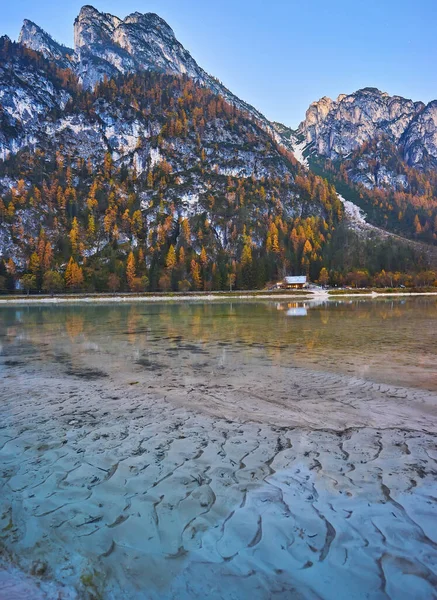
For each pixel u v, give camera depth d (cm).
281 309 5259
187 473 589
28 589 368
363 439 718
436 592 351
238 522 461
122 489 544
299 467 602
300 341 2097
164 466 614
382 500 500
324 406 937
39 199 17962
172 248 13850
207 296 10338
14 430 789
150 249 15800
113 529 453
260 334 2444
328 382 1175
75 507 500
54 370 1397
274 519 464
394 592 352
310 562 391
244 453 659
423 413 876
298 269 14150
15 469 611
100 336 2405
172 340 2188
